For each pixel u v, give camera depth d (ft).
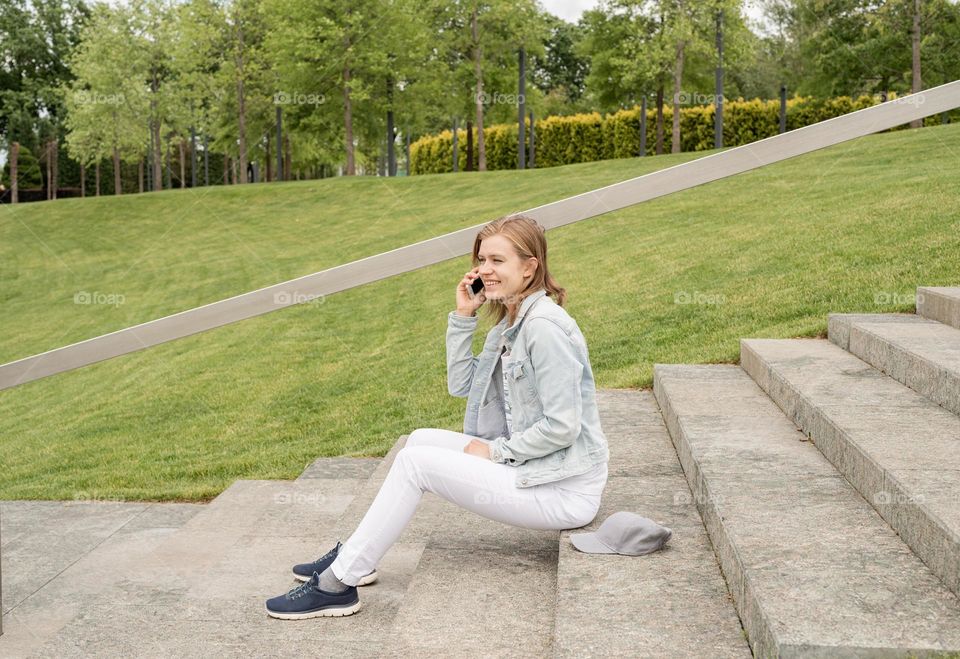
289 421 25.25
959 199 31.81
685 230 40.70
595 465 9.46
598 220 48.32
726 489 9.45
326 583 9.87
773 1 111.04
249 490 17.51
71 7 205.98
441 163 162.40
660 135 103.71
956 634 5.99
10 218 96.43
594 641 7.04
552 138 130.52
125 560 15.40
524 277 9.52
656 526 9.11
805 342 16.72
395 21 98.68
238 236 76.18
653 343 24.26
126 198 100.89
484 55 105.40
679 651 6.85
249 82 114.21
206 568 13.10
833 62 93.09
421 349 31.04
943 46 84.79
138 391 32.50
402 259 11.66
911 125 81.20
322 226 74.49
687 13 90.07
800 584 6.92
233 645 9.31
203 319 12.49
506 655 7.47
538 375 9.09
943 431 9.79
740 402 13.97
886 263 25.71
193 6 112.78
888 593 6.72
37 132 195.21
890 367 12.98
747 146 10.23
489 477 9.39
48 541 16.48
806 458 10.62
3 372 12.73
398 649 7.63
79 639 9.90
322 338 36.01
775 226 36.29
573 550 9.11
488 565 9.73
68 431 28.37
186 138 143.84
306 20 98.37
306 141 116.78
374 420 23.79
